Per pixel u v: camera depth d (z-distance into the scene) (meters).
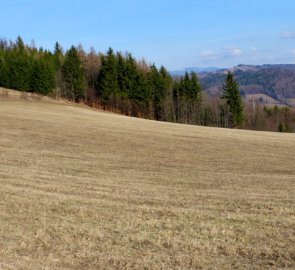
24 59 83.00
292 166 26.20
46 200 13.60
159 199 14.58
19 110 55.81
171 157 28.22
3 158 23.67
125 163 24.73
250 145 37.16
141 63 110.44
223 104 88.75
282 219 11.66
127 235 9.94
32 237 9.68
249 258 8.53
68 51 93.75
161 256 8.51
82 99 90.06
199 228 10.64
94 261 8.20
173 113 89.19
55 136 35.59
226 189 17.30
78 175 19.86
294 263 8.22
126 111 86.94
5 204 12.84
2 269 7.49
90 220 11.31
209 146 35.19
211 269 7.86
